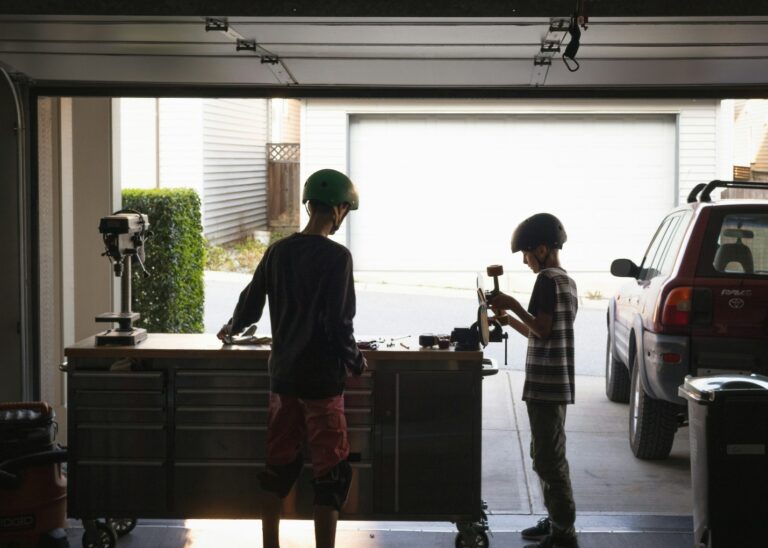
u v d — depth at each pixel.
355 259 17.00
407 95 6.78
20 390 6.52
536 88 6.74
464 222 16.83
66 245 7.54
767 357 6.45
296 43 5.62
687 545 5.69
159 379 5.37
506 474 7.39
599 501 6.76
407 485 5.37
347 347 4.77
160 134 18.62
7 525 5.20
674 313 6.55
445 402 5.34
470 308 15.26
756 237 6.66
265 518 5.07
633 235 16.70
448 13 5.04
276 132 23.94
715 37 5.37
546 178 16.67
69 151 7.53
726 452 4.73
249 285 5.05
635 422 7.72
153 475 5.43
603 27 5.18
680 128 16.23
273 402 5.03
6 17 5.11
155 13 5.07
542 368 5.38
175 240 10.75
